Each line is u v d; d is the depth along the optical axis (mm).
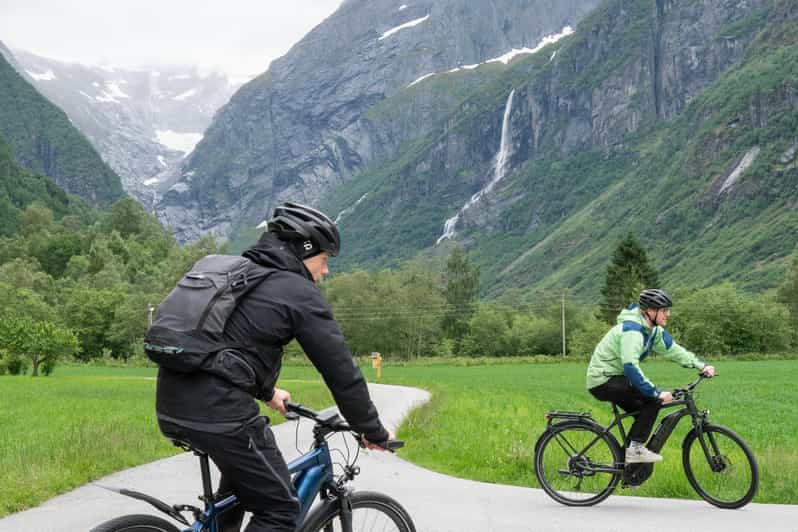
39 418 21766
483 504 9055
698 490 8969
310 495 4516
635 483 8867
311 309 4223
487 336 133000
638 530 7586
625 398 8805
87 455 12375
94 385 45594
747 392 44406
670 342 8883
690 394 8852
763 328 109250
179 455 13625
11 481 9828
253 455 4117
